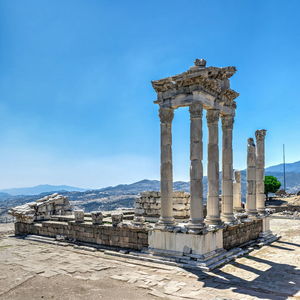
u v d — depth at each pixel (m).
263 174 29.28
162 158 21.42
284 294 14.30
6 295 14.36
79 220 25.69
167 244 19.94
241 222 23.67
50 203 32.03
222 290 14.78
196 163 19.61
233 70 22.53
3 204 177.38
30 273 17.70
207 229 19.16
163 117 21.62
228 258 20.02
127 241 22.25
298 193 82.81
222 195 23.44
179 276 16.83
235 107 24.53
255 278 16.59
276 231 33.44
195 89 19.94
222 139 24.03
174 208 28.52
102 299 13.79
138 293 14.46
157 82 21.58
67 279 16.58
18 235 30.56
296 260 20.47
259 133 29.64
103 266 18.98
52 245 25.64
